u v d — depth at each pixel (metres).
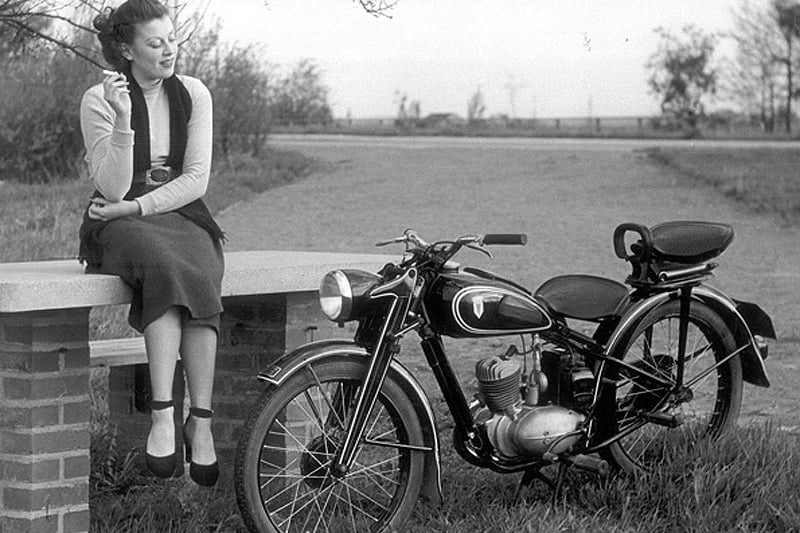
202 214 5.17
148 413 6.03
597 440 5.58
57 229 14.92
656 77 45.69
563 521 5.16
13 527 4.83
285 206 22.11
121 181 4.97
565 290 5.61
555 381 5.57
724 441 5.87
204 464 4.95
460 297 5.17
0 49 8.29
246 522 4.84
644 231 5.68
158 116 5.23
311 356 4.91
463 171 28.48
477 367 5.45
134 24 5.07
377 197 23.53
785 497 5.38
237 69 28.50
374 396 4.98
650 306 5.71
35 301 4.60
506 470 5.41
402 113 53.38
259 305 5.84
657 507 5.43
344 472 4.94
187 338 4.93
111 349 6.02
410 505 5.17
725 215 21.27
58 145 23.86
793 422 7.27
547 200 23.09
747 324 6.06
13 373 4.81
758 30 43.38
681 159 30.09
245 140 28.75
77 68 23.83
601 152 33.38
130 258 4.83
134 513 5.38
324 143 37.06
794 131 43.56
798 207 21.69
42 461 4.80
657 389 5.81
